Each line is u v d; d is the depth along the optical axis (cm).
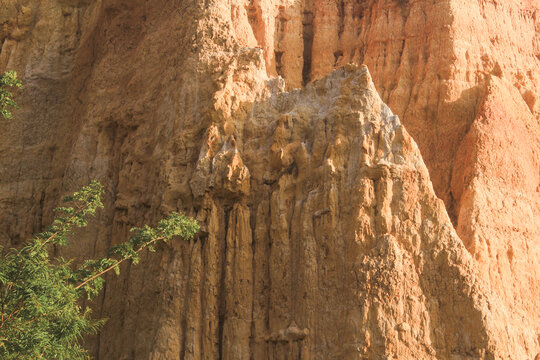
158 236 2525
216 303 2623
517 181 2861
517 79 3203
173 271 2672
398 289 2403
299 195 2648
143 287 2836
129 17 3434
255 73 2950
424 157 3025
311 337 2461
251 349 2572
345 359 2367
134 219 3005
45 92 3828
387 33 3300
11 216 3644
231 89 2881
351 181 2577
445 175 2962
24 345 2223
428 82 3112
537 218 2859
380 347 2342
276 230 2625
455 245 2470
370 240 2481
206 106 2900
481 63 3139
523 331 2609
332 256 2503
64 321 2328
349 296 2431
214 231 2677
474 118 3023
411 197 2525
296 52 3456
